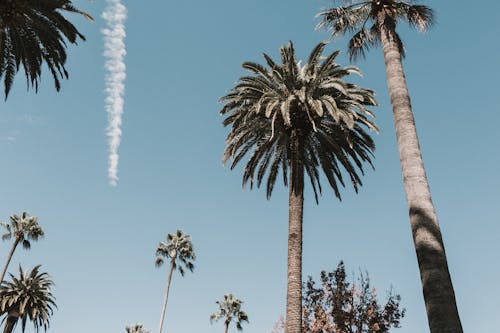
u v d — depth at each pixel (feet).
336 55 65.57
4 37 60.54
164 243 156.25
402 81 30.96
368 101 70.69
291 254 59.26
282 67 66.74
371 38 40.83
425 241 22.20
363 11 41.37
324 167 70.95
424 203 23.81
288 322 54.39
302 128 67.41
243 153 72.64
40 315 156.87
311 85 64.95
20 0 57.11
